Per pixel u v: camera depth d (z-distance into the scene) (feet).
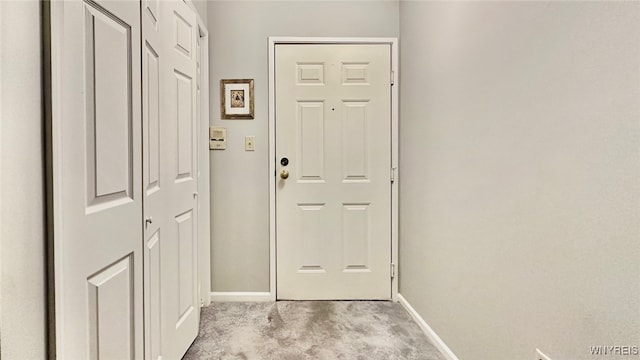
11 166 2.33
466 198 5.08
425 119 6.62
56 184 2.62
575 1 3.12
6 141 2.29
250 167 8.05
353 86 8.07
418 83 6.96
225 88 7.96
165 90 4.93
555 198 3.38
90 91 3.01
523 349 3.86
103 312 3.25
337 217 8.16
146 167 4.17
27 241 2.46
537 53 3.60
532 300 3.71
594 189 2.96
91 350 3.07
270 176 8.07
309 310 7.64
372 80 8.08
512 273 4.04
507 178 4.12
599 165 2.91
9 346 2.33
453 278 5.49
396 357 5.77
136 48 3.87
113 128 3.40
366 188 8.16
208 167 7.82
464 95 5.12
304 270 8.20
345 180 8.14
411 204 7.39
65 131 2.68
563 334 3.30
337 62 8.05
